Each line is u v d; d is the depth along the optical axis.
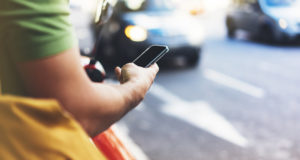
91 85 0.64
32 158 0.57
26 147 0.57
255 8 11.56
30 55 0.56
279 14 10.88
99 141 1.15
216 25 17.30
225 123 4.49
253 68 7.94
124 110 0.70
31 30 0.55
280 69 7.83
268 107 5.17
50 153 0.58
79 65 0.61
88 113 0.63
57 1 0.58
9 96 0.57
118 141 1.25
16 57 0.56
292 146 3.85
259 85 6.47
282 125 4.45
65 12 0.59
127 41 7.17
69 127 0.59
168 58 7.42
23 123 0.56
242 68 7.93
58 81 0.58
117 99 0.68
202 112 4.89
